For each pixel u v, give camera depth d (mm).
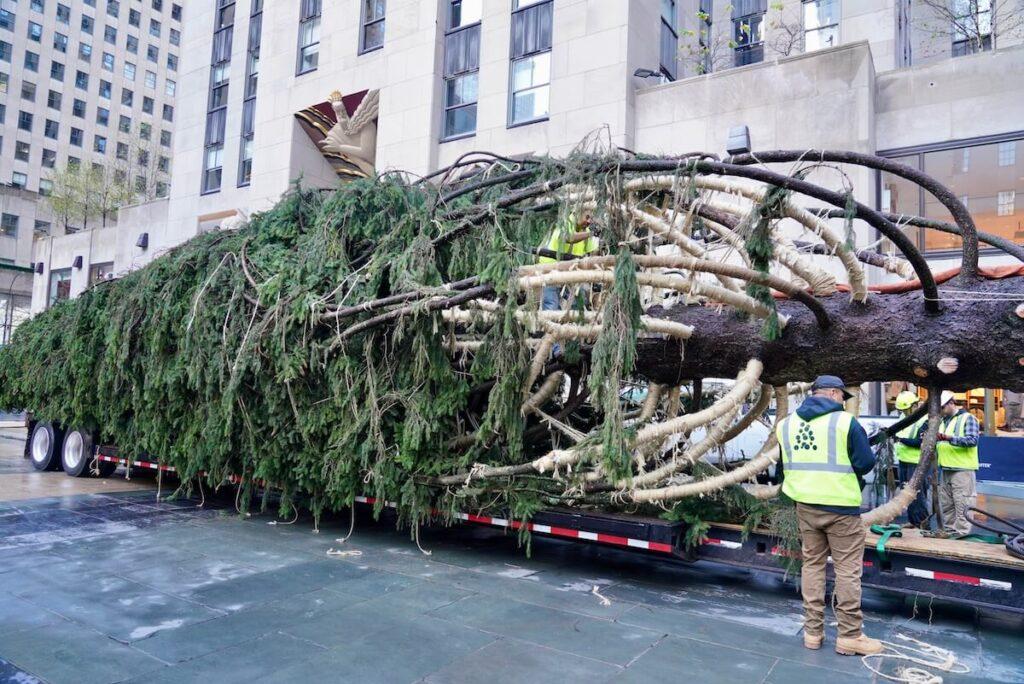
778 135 12828
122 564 5922
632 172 4750
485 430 5840
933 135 12312
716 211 4926
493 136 16641
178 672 3711
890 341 4801
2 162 59500
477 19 17562
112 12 67125
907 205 12367
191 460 7809
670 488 5156
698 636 4398
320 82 19953
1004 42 16281
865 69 12164
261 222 7910
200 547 6609
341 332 6469
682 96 14070
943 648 4309
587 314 5652
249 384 7148
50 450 11453
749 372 5152
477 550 6793
